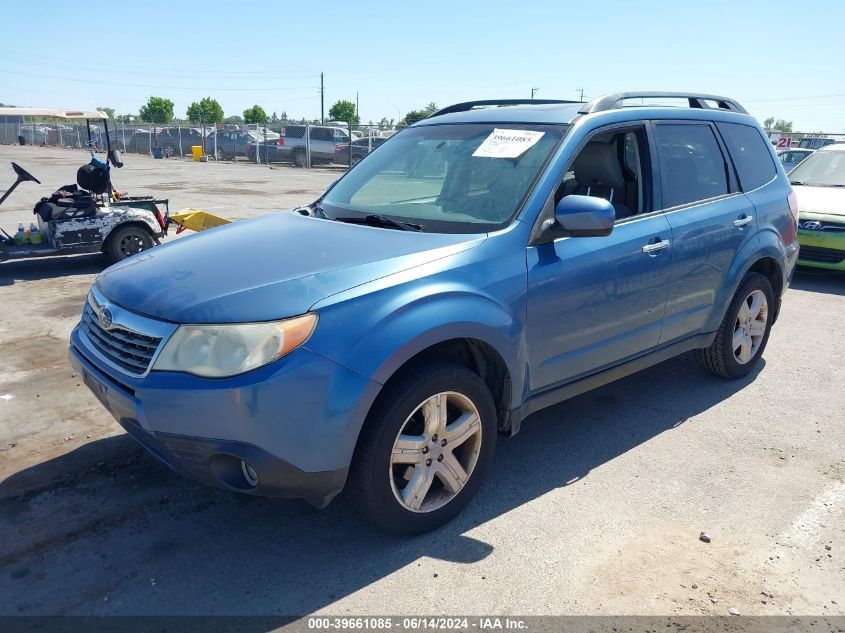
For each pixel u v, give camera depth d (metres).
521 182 3.45
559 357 3.49
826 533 3.16
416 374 2.88
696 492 3.51
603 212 3.13
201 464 2.66
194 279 2.90
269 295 2.68
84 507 3.30
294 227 3.59
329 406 2.61
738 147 4.79
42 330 6.20
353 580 2.80
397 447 2.88
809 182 9.11
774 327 6.47
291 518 3.23
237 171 29.12
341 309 2.68
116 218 8.78
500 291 3.11
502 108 4.24
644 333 3.97
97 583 2.76
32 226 9.00
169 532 3.11
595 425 4.30
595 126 3.71
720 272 4.41
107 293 3.10
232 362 2.54
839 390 4.90
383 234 3.30
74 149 47.53
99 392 2.96
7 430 4.12
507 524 3.21
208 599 2.68
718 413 4.49
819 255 8.08
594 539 3.10
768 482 3.61
